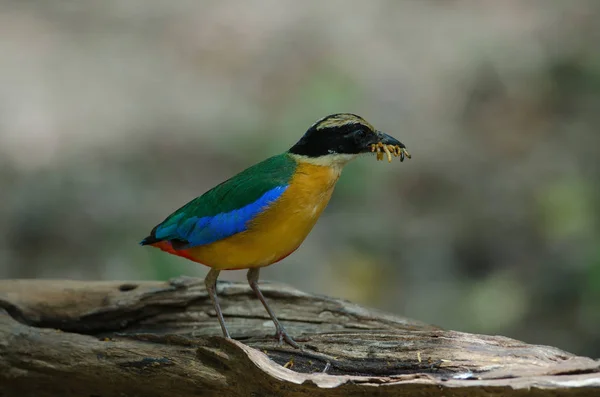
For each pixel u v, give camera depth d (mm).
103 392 7234
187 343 7164
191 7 21719
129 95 18625
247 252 7309
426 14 21734
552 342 13500
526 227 15812
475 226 15906
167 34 20828
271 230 7188
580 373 6207
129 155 16828
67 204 15359
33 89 18297
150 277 13797
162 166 16641
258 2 21797
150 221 15117
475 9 21906
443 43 20609
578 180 16625
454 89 19359
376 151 7391
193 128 17734
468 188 16891
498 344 7035
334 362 7145
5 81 18391
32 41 20031
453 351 6965
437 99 19078
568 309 14078
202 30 20859
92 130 17422
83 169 16219
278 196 7125
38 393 7320
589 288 14141
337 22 21172
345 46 20312
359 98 18594
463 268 15273
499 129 18422
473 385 6066
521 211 16172
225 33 20688
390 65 19859
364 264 14875
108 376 7105
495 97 19188
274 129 17484
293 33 20672
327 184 7355
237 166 16750
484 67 19750
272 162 7410
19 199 15297
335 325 8117
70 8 21594
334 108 17938
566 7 21328
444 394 6160
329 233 15547
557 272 14617
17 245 14516
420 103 18922
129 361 7051
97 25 21094
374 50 20266
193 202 7574
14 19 20938
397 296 14516
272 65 19656
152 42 20516
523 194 16547
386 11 21750
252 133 17438
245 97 18766
